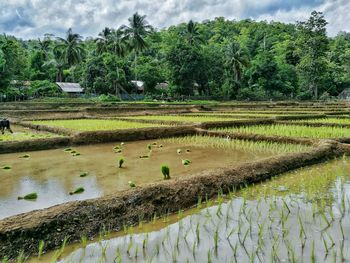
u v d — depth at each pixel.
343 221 5.10
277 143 12.31
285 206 5.80
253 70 61.19
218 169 7.38
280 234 4.70
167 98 49.84
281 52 72.81
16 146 11.44
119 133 13.92
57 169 8.66
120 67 49.44
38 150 11.82
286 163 8.48
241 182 7.05
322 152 9.76
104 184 7.14
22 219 4.61
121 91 51.03
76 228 4.71
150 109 31.78
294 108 31.25
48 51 61.78
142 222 5.23
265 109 30.83
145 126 16.42
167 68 53.56
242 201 6.13
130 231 4.89
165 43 69.06
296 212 5.53
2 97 40.56
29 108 32.38
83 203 5.15
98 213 5.05
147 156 10.33
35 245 4.30
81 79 55.03
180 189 6.13
